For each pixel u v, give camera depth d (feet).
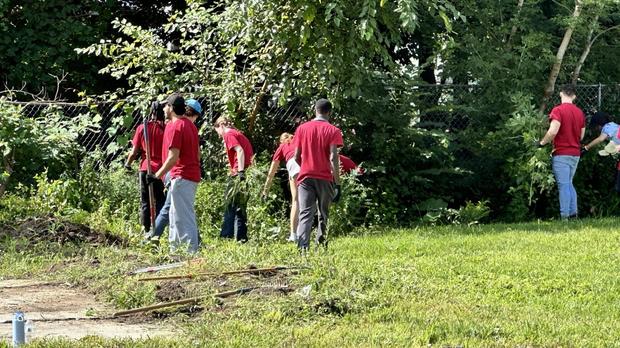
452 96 60.34
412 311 30.30
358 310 30.07
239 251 38.40
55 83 63.67
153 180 43.42
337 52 53.88
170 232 40.98
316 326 28.25
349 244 45.01
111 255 38.81
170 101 40.93
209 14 55.98
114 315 29.30
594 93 62.39
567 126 55.57
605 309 32.27
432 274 37.04
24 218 44.34
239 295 31.19
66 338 25.85
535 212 59.52
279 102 54.90
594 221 53.42
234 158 49.03
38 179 51.47
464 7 61.16
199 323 28.27
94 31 64.85
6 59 63.21
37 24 63.16
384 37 54.54
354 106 57.11
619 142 55.31
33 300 31.63
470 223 54.60
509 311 31.24
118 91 57.00
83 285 33.81
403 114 57.62
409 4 49.83
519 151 58.18
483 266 38.58
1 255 39.34
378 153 56.90
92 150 57.77
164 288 31.81
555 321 29.78
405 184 57.31
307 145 41.24
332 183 41.39
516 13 61.87
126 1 68.95
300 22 53.31
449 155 57.93
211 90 56.08
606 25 65.72
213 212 52.49
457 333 27.81
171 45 66.64
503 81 60.44
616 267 38.42
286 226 50.29
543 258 40.34
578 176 59.52
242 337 26.66
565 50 62.23
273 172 48.03
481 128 60.34
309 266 34.50
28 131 53.06
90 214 48.78
